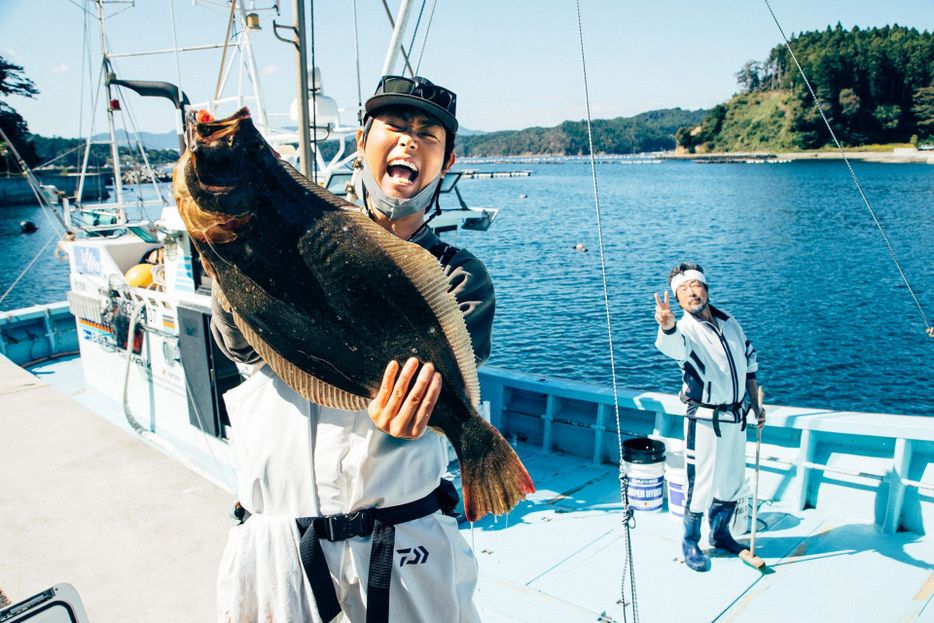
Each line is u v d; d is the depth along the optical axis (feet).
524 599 15.01
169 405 23.16
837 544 17.03
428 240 5.38
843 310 81.15
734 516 17.11
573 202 225.56
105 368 27.48
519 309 82.07
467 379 4.78
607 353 64.85
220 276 4.61
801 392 56.65
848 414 18.63
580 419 23.24
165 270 21.90
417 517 4.84
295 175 4.64
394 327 4.56
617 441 22.24
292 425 4.83
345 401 4.64
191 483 9.07
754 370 16.31
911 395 55.31
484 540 17.70
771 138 509.76
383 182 5.02
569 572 16.08
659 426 21.09
